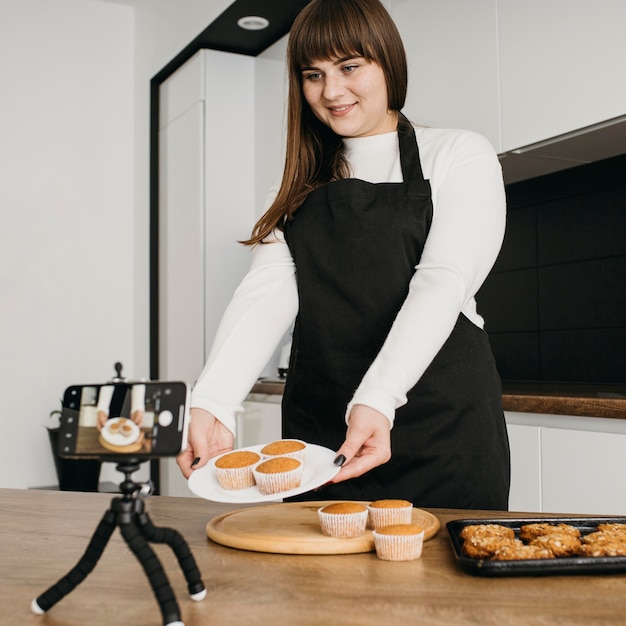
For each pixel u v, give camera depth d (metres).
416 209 1.40
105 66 4.20
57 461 3.66
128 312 4.18
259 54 3.70
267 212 1.53
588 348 2.59
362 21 1.33
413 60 2.72
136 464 0.71
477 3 2.45
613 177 2.49
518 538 0.97
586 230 2.60
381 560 0.90
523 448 2.13
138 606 0.76
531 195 2.83
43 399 3.96
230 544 0.97
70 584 0.73
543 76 2.24
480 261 1.30
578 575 0.82
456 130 1.45
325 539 0.93
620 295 2.48
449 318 1.20
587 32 2.11
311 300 1.47
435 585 0.79
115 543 1.02
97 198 4.14
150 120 4.05
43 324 3.98
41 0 4.06
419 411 1.41
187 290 3.71
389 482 1.41
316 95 1.42
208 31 3.47
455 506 1.40
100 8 4.20
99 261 4.13
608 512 1.91
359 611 0.72
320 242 1.46
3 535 1.08
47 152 4.04
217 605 0.75
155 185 4.03
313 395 1.49
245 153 3.71
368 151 1.51
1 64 3.96
